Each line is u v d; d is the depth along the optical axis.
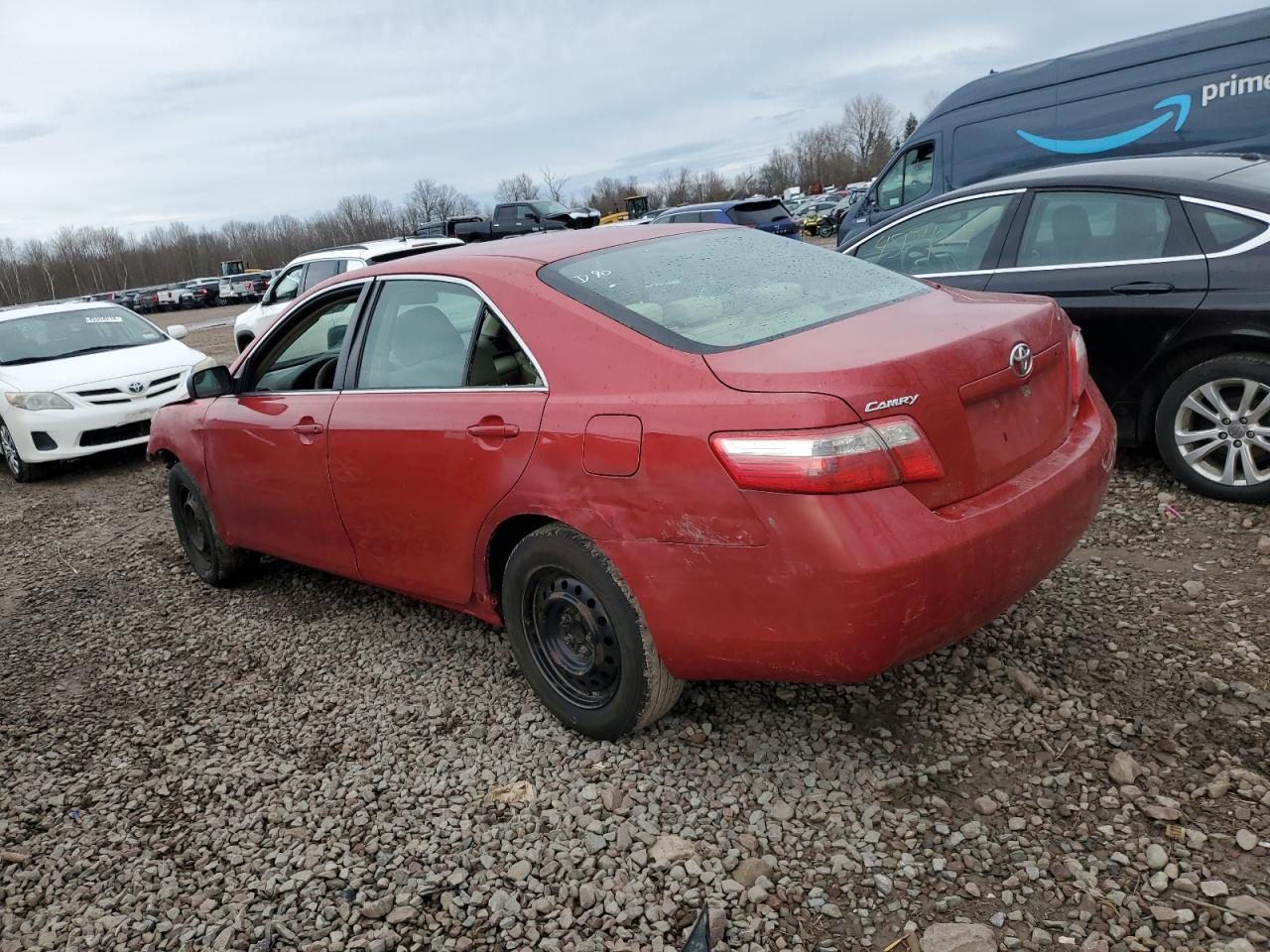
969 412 2.46
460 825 2.71
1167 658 3.10
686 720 3.06
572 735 3.08
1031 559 2.53
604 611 2.78
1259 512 4.18
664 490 2.46
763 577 2.32
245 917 2.45
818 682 2.43
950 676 3.13
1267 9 7.63
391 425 3.34
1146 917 2.10
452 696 3.46
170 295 55.31
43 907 2.61
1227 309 4.17
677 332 2.68
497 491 2.95
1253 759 2.57
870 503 2.23
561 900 2.37
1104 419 3.03
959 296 3.09
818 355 2.41
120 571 5.47
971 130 9.75
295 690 3.68
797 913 2.23
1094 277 4.64
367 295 3.67
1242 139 7.85
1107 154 8.69
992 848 2.36
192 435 4.57
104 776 3.22
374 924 2.37
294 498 3.94
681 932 2.22
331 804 2.89
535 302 2.96
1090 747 2.70
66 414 8.08
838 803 2.59
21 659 4.32
